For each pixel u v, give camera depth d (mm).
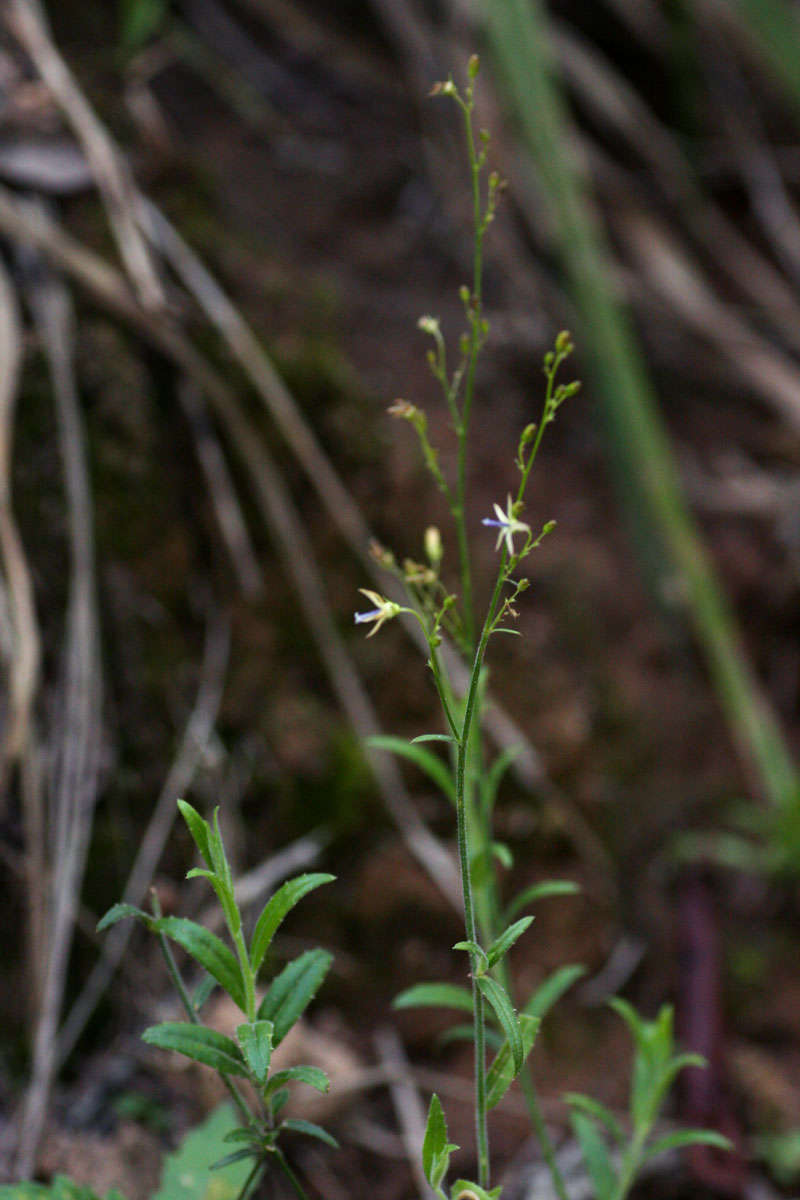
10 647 964
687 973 1148
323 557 1176
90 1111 949
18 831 969
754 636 1444
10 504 1009
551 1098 1031
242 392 1163
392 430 1279
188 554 1109
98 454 1066
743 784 1312
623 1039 1096
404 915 1070
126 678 1031
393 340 1411
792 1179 1010
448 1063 1039
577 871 1169
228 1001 986
